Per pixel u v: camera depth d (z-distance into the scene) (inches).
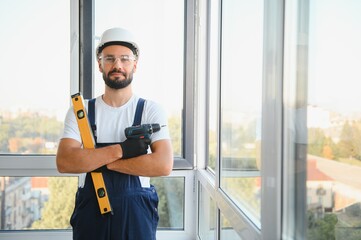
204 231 103.9
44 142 109.0
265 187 46.6
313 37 37.7
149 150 72.4
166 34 110.4
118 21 108.8
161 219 113.3
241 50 66.2
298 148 41.2
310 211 38.8
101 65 75.5
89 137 70.1
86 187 69.2
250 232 54.6
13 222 109.1
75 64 106.7
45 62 107.5
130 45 74.5
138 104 73.7
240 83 67.2
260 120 54.1
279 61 42.6
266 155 46.3
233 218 66.1
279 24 42.6
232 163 73.4
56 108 108.5
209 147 107.4
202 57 108.7
